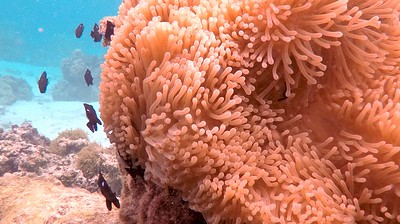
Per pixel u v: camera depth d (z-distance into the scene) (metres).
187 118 0.26
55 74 5.52
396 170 0.29
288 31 0.29
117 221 0.56
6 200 0.77
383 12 0.32
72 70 3.85
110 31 0.58
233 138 0.27
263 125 0.29
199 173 0.27
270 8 0.30
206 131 0.27
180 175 0.28
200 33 0.29
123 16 0.38
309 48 0.30
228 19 0.31
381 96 0.30
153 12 0.32
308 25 0.30
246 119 0.28
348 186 0.28
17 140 1.29
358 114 0.31
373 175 0.29
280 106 0.32
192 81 0.27
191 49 0.29
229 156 0.27
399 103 0.29
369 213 0.28
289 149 0.29
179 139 0.26
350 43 0.31
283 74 0.31
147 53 0.30
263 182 0.27
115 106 0.32
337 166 0.30
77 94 3.72
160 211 0.33
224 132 0.27
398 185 0.28
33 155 1.15
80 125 2.65
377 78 0.31
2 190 0.81
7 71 5.09
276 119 0.30
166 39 0.29
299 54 0.30
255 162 0.27
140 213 0.35
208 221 0.28
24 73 5.36
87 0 8.84
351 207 0.25
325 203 0.25
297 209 0.25
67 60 4.06
